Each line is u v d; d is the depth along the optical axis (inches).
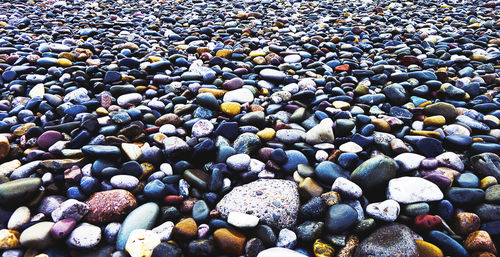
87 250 51.3
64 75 101.6
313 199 58.2
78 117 82.4
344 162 65.7
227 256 50.9
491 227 52.7
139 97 92.7
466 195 57.2
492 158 64.9
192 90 97.1
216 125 81.5
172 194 61.9
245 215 54.2
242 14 178.4
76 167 64.1
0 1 204.5
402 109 87.2
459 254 48.9
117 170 64.1
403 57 118.8
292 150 71.4
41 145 71.8
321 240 53.0
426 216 53.7
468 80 102.5
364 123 80.5
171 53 126.0
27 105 87.3
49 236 50.7
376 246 49.9
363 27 164.1
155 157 68.6
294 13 197.8
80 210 54.7
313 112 90.4
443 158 66.7
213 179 63.1
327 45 132.1
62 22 165.6
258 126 81.7
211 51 129.1
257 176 66.9
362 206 59.1
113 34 146.7
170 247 49.9
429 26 163.6
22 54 117.6
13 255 49.4
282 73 103.9
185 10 200.4
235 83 98.7
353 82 104.7
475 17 175.9
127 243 50.2
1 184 55.9
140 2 218.2
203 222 56.7
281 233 53.6
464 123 80.4
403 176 65.7
